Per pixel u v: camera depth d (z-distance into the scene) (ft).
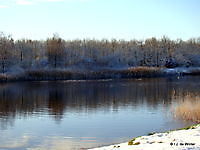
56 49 244.83
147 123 74.33
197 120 74.64
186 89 143.33
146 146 36.76
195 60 298.56
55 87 159.74
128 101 110.93
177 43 333.62
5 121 79.66
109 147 41.14
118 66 265.13
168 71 239.91
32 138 62.34
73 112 91.50
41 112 92.02
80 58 264.93
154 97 119.55
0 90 147.84
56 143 58.59
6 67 221.87
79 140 60.29
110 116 84.53
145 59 296.71
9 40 252.21
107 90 144.87
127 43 329.93
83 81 193.57
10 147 56.24
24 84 175.73
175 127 68.85
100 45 299.79
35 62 244.63
